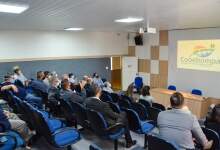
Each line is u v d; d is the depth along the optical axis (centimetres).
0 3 311
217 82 728
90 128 408
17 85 601
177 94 265
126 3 318
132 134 465
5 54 738
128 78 1009
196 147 278
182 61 824
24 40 768
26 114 394
